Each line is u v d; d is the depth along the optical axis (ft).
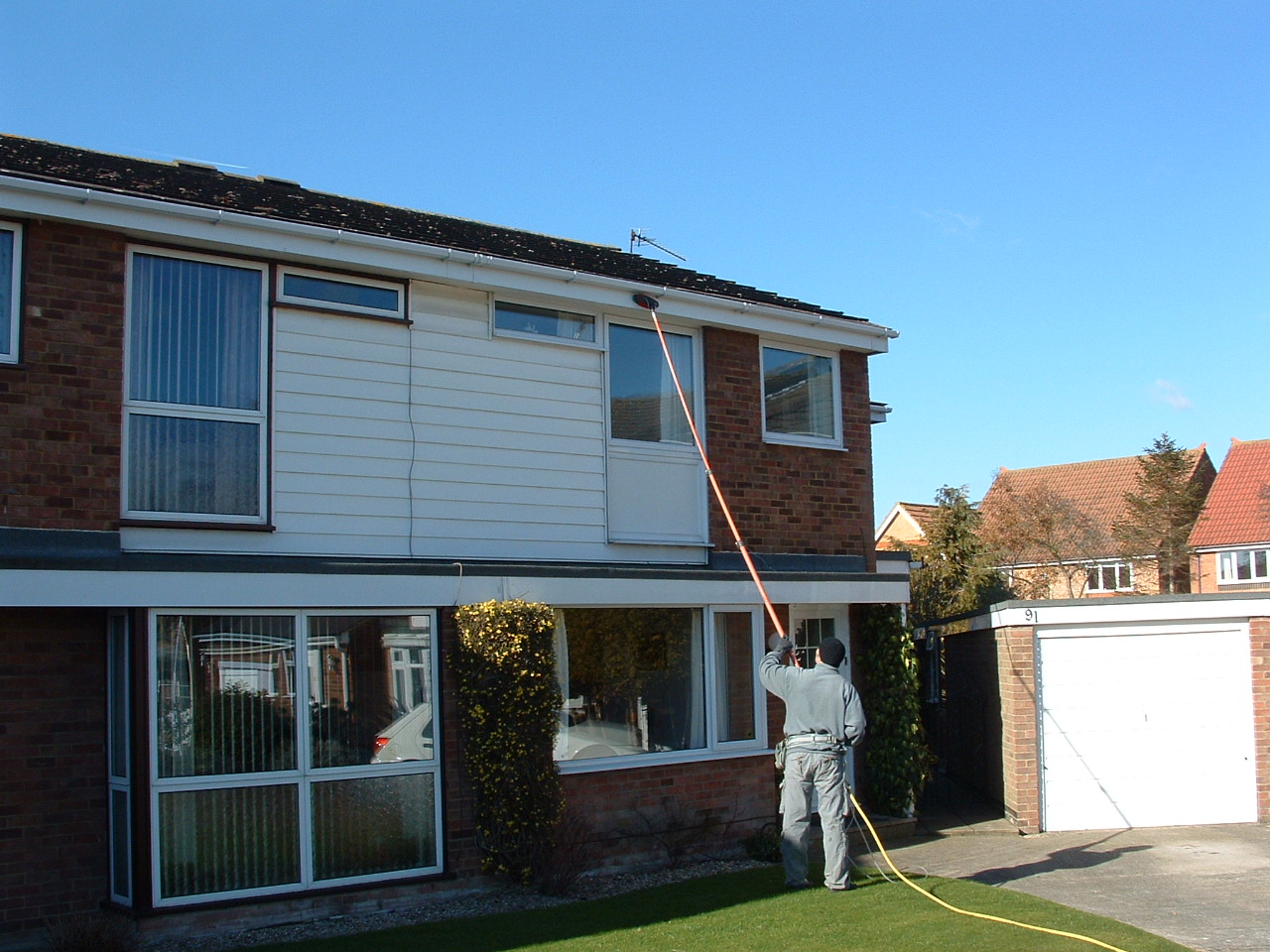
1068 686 39.63
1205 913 26.11
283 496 30.89
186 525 29.17
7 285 27.81
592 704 33.55
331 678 28.91
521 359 35.81
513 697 29.84
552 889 29.73
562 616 33.30
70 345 28.07
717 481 39.40
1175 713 39.65
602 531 36.81
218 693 27.25
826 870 28.40
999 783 41.50
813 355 43.04
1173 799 39.37
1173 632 39.86
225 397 30.45
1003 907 26.08
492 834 29.86
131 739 26.16
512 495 35.01
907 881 29.04
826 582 38.78
